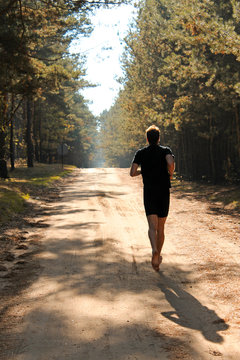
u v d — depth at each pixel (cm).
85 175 3303
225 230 934
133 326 398
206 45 1725
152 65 2806
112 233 913
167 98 2611
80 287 526
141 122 3200
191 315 428
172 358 330
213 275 575
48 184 2252
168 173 553
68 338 371
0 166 2455
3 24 1695
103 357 333
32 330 390
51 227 989
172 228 966
